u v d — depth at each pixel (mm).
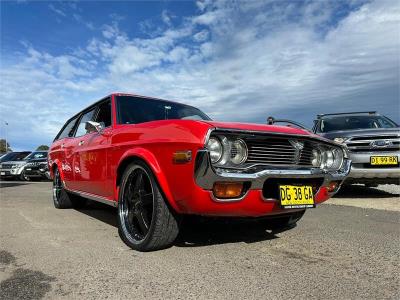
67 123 6145
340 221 4617
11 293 2336
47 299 2244
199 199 2756
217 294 2293
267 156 3068
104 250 3268
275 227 4129
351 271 2709
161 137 3023
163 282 2494
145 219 3295
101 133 4188
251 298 2234
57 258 3043
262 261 2938
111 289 2387
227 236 3760
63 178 5637
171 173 2898
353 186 9078
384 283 2479
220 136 2834
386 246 3395
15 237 3787
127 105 4293
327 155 3555
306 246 3391
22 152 18297
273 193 3102
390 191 8227
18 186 11273
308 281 2508
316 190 3416
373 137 6562
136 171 3400
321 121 8172
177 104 4773
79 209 5824
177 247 3340
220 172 2730
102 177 4070
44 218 4941
